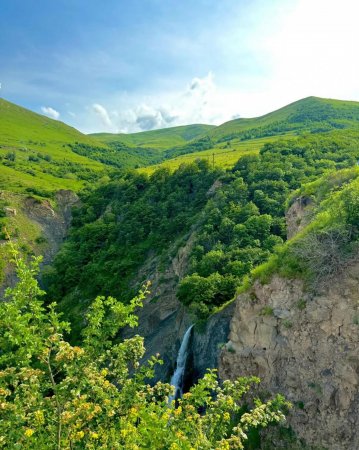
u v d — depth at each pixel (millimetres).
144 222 78562
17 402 8211
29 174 135250
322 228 18812
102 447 8523
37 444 8078
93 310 10109
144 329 51500
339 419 15828
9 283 72625
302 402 17234
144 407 9391
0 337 8258
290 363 18156
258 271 21422
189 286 40812
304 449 16516
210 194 73500
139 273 66062
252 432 18328
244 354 20750
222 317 30719
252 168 73312
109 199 105125
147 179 97375
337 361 16266
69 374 8664
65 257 80875
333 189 28844
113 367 10414
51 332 8617
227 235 54750
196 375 31188
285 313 18766
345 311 16344
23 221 94250
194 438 9281
